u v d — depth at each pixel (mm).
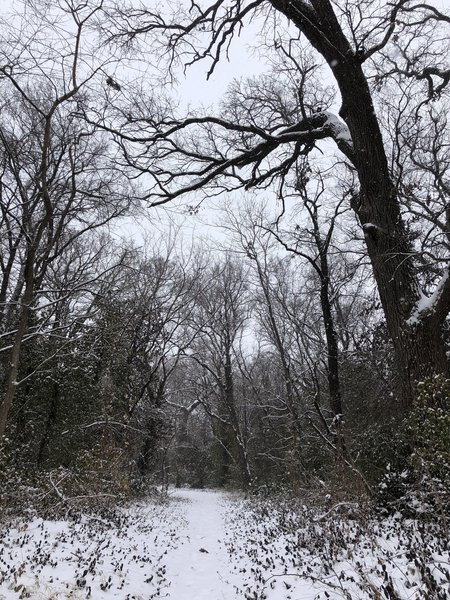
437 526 6480
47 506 10727
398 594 4438
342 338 21094
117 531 10062
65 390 14812
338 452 10484
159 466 33000
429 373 7605
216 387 34375
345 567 5812
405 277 8352
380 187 8891
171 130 11648
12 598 4988
